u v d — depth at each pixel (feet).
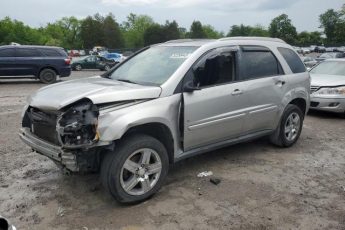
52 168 18.07
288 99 20.62
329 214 13.97
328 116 32.17
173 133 15.21
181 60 16.40
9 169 17.90
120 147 13.62
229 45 17.99
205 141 16.78
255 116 18.75
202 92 16.06
